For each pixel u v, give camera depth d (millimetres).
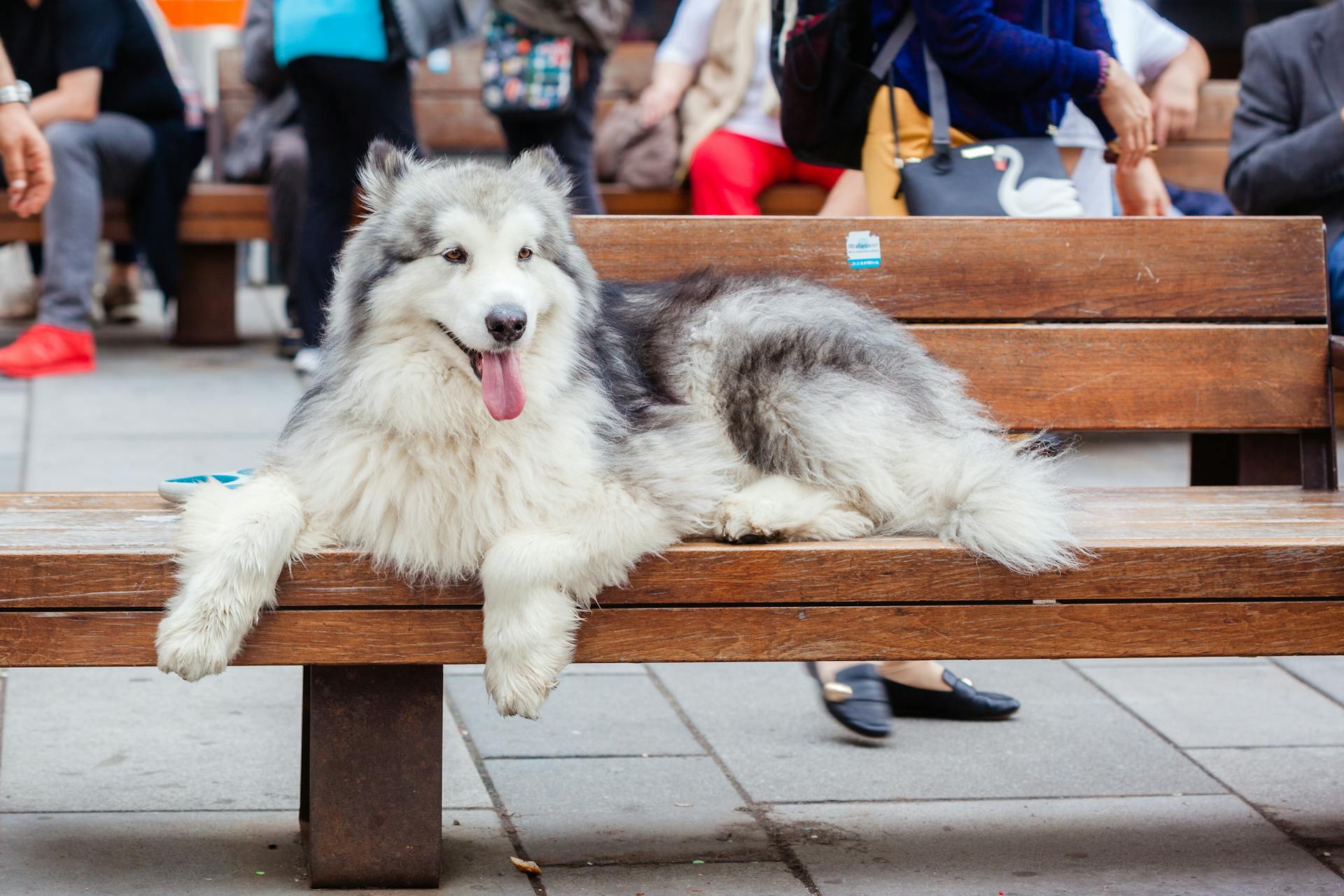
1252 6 11461
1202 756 3650
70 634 2590
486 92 6211
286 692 3957
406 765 2750
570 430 2814
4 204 7160
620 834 3107
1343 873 2969
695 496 2883
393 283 2791
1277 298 3680
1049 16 4102
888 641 2775
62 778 3309
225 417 6273
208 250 7992
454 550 2701
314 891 2770
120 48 7258
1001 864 2990
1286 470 4055
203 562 2570
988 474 2879
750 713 3918
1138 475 6074
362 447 2729
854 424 3066
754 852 3031
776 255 3561
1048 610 2795
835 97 4227
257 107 7891
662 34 11492
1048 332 3605
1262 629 2834
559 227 2977
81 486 5137
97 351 7809
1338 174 4801
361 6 5805
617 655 2734
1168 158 7582
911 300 3586
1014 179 3998
